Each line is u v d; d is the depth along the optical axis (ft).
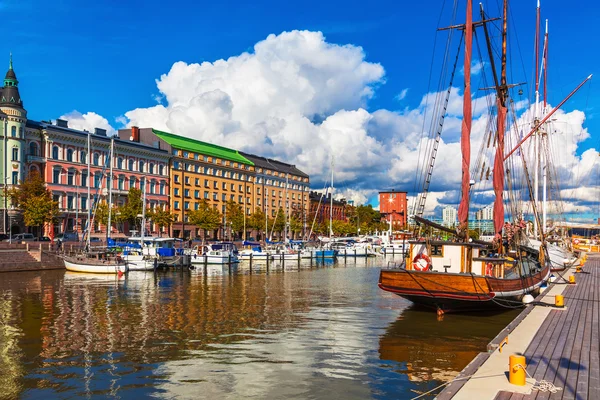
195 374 57.77
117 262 188.55
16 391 52.06
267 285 158.51
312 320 92.27
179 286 153.79
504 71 107.04
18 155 271.69
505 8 105.81
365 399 49.55
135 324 88.28
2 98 271.90
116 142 335.06
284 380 55.52
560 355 49.62
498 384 39.93
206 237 408.87
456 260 91.25
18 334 79.51
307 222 522.06
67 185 302.04
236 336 78.23
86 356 65.67
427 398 49.78
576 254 270.67
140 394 51.13
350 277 191.21
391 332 80.74
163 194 376.68
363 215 614.34
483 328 83.41
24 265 193.57
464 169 90.99
